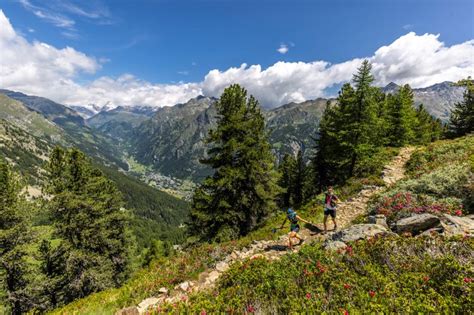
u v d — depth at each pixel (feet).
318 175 118.62
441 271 16.93
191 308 19.48
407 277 16.96
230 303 18.83
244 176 62.90
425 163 69.56
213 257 38.52
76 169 73.67
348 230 31.04
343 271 19.69
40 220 67.77
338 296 16.19
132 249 105.09
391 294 15.61
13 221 62.90
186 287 30.53
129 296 30.96
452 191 40.09
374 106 79.97
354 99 78.07
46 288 68.28
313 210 55.72
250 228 65.67
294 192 133.59
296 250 34.99
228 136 66.59
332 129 90.07
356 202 55.72
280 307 16.98
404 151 95.81
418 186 46.55
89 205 72.08
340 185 74.95
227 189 65.10
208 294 23.11
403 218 34.47
